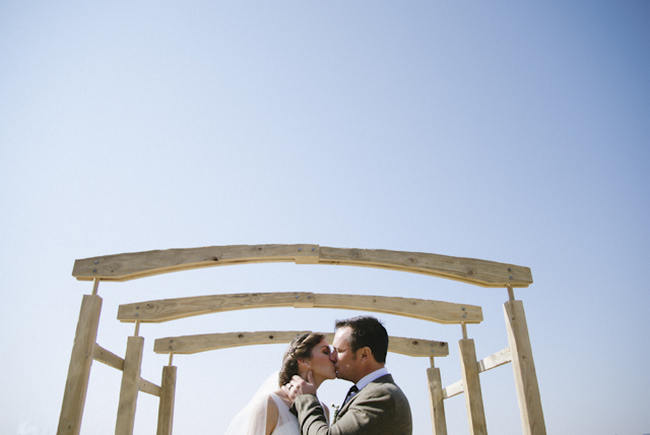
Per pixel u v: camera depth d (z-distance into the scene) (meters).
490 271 5.52
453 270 5.52
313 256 5.45
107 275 5.25
